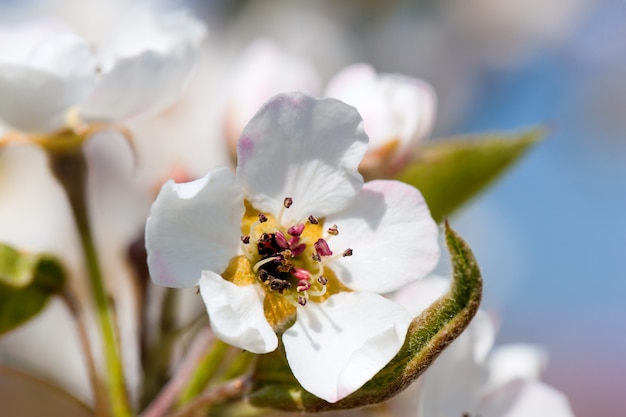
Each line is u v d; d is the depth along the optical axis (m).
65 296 0.21
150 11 0.21
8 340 0.27
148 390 0.21
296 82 0.23
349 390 0.17
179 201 0.18
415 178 0.22
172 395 0.20
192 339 0.21
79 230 0.21
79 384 0.27
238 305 0.18
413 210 0.18
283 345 0.18
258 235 0.18
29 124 0.20
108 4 0.33
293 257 0.18
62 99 0.20
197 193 0.18
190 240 0.18
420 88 0.22
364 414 0.19
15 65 0.19
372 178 0.22
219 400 0.18
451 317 0.17
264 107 0.18
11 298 0.20
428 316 0.17
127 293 0.24
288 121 0.18
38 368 0.26
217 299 0.17
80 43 0.20
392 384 0.17
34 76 0.20
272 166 0.18
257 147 0.18
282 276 0.18
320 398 0.18
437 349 0.17
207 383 0.20
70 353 0.27
